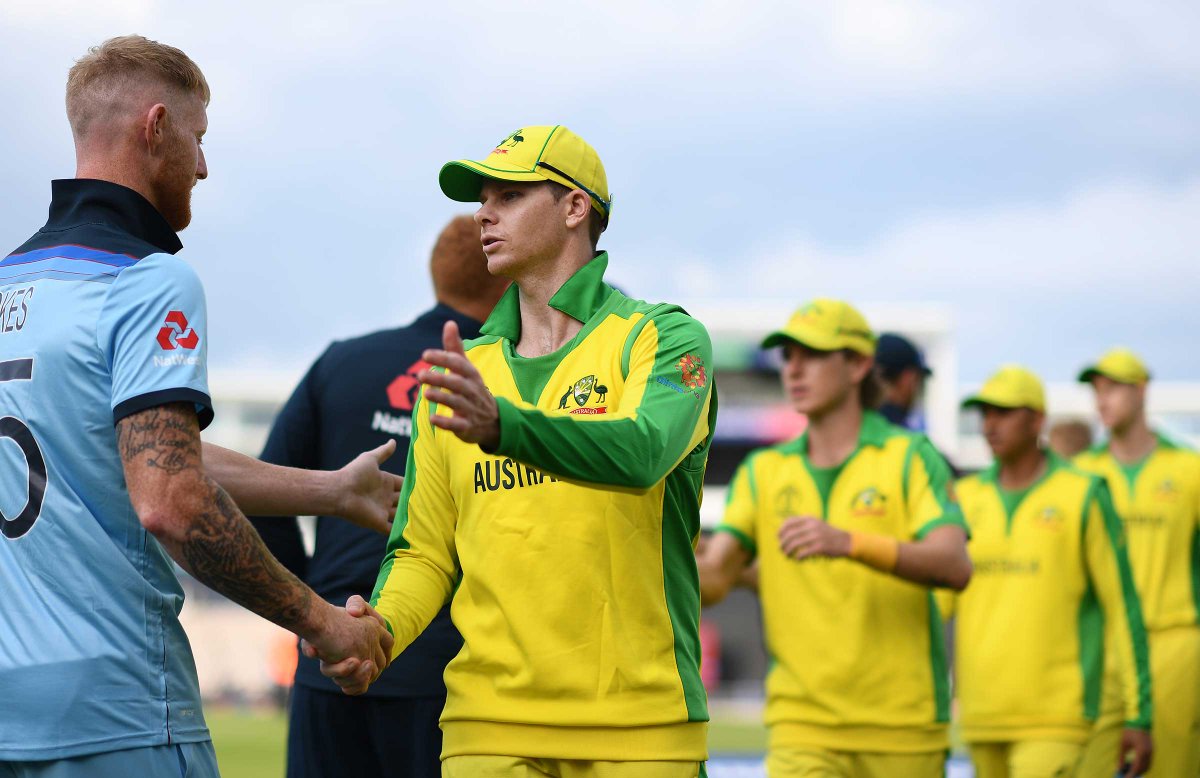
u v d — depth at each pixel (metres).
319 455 4.34
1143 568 7.48
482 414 2.52
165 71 2.98
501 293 4.44
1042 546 5.78
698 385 2.92
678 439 2.81
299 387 4.37
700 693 3.05
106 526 2.77
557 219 3.13
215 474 3.29
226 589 2.70
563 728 2.93
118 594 2.77
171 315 2.72
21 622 2.75
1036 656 5.71
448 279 4.39
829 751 4.98
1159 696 7.30
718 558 5.31
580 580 2.94
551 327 3.17
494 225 3.14
